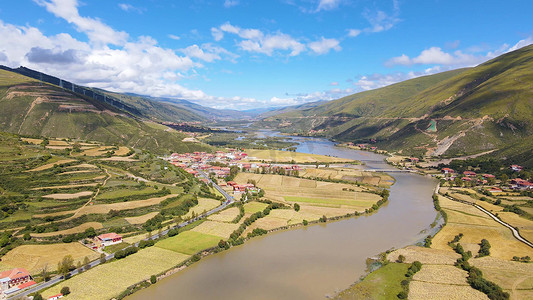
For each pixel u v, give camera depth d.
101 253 112.56
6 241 110.94
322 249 123.69
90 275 98.25
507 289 90.31
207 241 127.00
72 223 128.88
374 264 110.88
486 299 86.25
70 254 110.12
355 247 125.88
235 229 139.25
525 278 96.62
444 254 116.44
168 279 99.94
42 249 111.06
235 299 89.31
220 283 97.94
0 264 100.44
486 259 110.94
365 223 155.25
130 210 147.38
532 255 114.81
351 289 94.00
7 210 128.00
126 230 132.50
